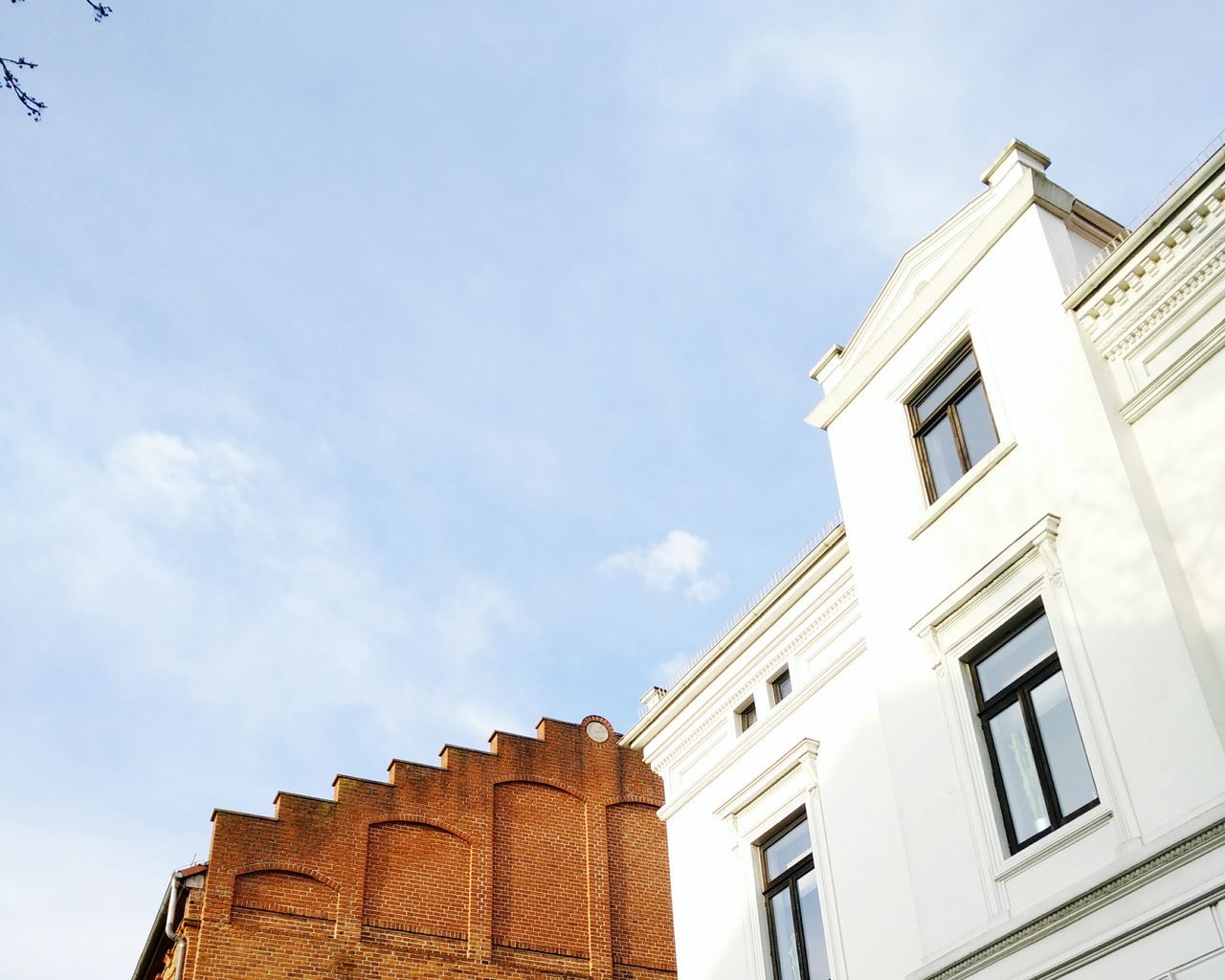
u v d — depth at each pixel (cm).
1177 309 1146
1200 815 947
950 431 1366
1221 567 1047
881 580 1384
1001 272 1323
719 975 1523
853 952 1318
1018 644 1199
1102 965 997
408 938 2027
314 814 2070
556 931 2162
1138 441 1152
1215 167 1122
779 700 1614
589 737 2425
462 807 2208
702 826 1650
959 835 1179
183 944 1881
